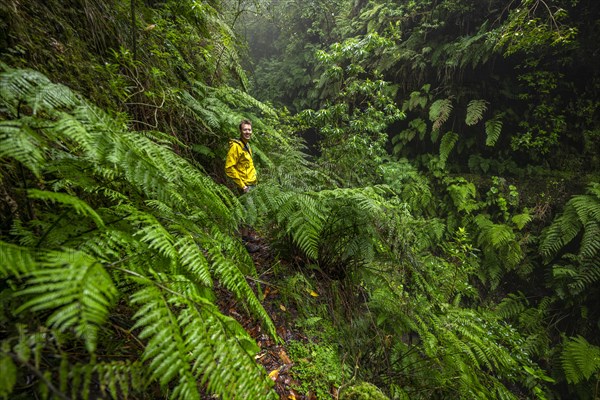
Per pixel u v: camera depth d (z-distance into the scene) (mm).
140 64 3012
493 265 5754
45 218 1222
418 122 7297
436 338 2332
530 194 6059
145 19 3590
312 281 2717
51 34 2061
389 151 8320
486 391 2045
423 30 7102
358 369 2074
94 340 653
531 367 2646
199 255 1207
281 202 2266
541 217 5777
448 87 6898
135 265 1083
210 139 4258
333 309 2527
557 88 6066
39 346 689
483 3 6273
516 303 5418
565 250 5480
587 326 5031
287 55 11078
